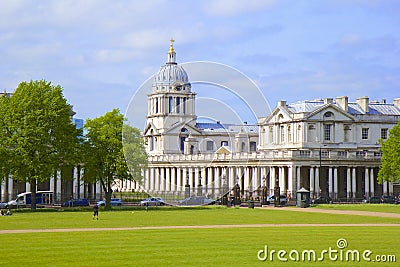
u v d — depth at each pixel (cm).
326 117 17425
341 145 17475
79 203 11788
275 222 7138
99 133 10931
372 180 16775
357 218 7962
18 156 9762
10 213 8675
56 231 5828
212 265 3797
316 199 14125
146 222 7088
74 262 3875
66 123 10188
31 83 10212
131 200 12875
